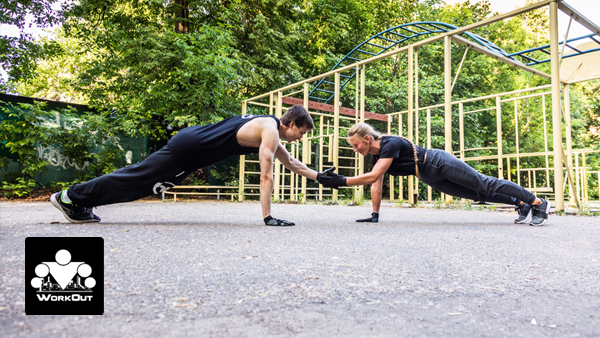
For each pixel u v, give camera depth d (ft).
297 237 7.47
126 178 8.72
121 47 29.99
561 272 5.07
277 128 9.57
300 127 9.82
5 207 17.13
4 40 33.01
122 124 28.48
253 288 4.03
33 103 27.84
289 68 36.04
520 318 3.35
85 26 34.76
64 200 8.70
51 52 35.81
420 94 38.78
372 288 4.16
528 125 51.65
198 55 27.20
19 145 25.48
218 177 32.78
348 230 8.75
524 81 52.80
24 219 10.25
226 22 32.37
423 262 5.51
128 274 4.42
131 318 3.08
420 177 10.94
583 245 7.18
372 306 3.58
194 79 28.89
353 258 5.65
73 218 8.92
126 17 34.27
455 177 10.45
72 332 2.75
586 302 3.84
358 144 10.50
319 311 3.40
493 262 5.61
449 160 10.53
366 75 40.86
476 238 7.88
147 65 28.12
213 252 5.80
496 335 2.96
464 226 10.03
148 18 34.50
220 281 4.25
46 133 26.89
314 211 15.83
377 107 39.96
